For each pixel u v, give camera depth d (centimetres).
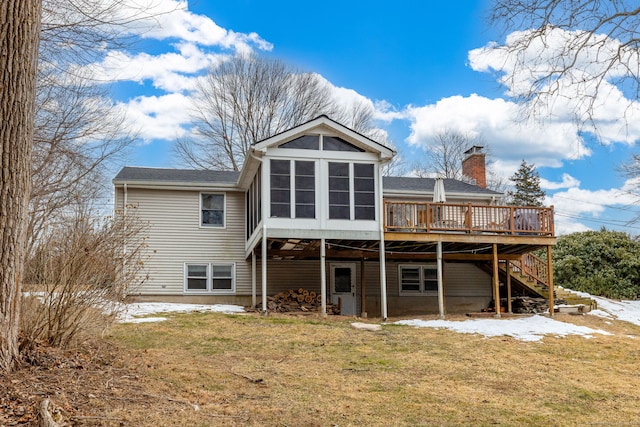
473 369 985
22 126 587
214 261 1911
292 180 1573
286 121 3431
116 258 844
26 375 600
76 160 1135
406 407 726
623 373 1012
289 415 650
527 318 1608
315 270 1984
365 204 1603
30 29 595
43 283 744
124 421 545
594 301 1931
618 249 2433
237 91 3359
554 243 1680
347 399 746
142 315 1448
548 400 803
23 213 597
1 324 586
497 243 1650
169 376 757
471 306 2095
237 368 880
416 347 1156
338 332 1280
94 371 692
